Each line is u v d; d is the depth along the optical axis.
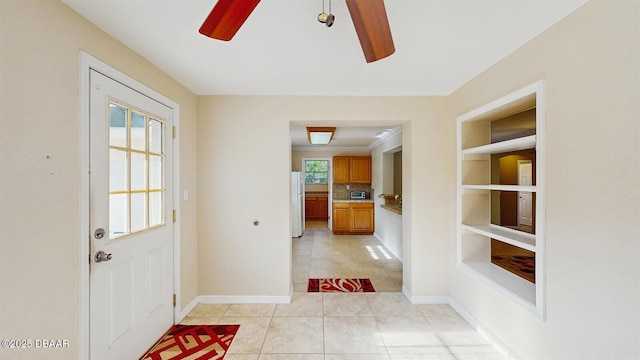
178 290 2.26
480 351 1.89
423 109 2.62
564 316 1.36
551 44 1.44
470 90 2.25
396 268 3.77
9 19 1.01
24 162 1.06
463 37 1.57
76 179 1.29
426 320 2.32
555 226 1.42
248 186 2.64
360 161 6.42
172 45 1.65
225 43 1.63
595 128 1.21
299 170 6.66
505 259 4.07
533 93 1.57
